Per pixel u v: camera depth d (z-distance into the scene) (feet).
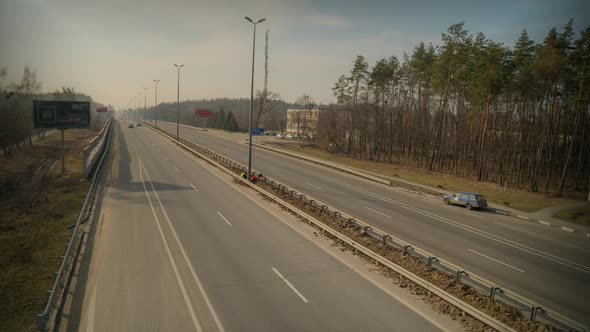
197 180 109.70
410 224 74.08
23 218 67.56
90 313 35.81
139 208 76.13
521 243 66.28
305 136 277.44
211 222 68.08
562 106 149.79
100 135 160.45
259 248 55.47
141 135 270.46
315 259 51.78
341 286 43.57
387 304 39.52
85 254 50.80
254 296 40.40
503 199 109.29
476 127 175.42
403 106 225.76
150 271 45.80
